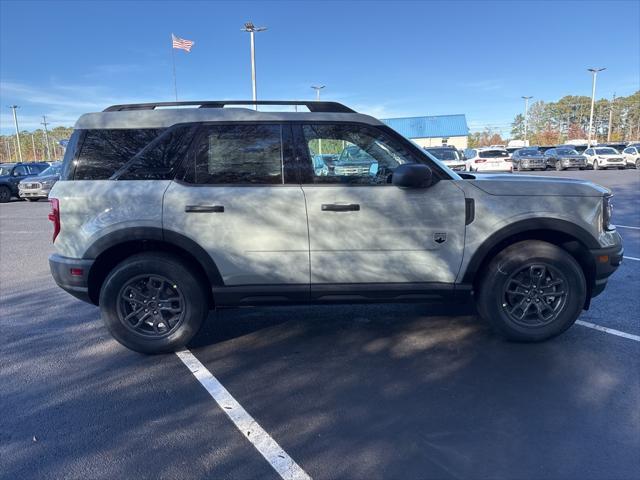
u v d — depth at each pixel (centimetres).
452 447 286
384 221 400
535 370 380
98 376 386
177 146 403
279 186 400
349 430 305
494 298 415
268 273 403
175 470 270
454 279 412
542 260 409
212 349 435
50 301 589
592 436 293
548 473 261
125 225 394
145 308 413
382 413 324
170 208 394
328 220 397
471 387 355
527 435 295
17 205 2006
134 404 342
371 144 412
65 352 434
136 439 300
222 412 330
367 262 404
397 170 383
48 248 966
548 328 420
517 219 405
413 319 498
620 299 546
